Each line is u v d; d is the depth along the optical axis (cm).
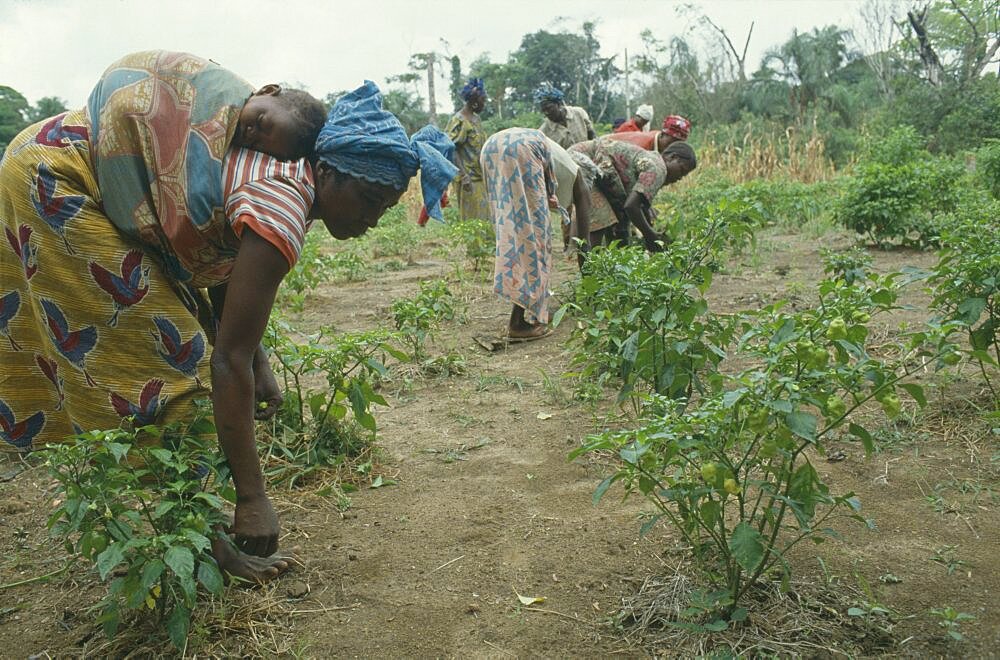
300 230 223
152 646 235
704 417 211
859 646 223
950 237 411
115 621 229
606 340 394
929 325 279
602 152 642
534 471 347
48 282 227
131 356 236
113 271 228
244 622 244
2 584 276
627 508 308
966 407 374
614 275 399
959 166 963
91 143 229
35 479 353
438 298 619
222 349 223
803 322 229
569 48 5131
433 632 241
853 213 875
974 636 225
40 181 223
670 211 1051
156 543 212
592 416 404
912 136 1195
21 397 247
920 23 2958
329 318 670
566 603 252
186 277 249
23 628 251
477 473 349
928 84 2678
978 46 2855
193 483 234
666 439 214
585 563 272
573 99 5181
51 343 233
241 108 228
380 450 370
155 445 241
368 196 238
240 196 219
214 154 223
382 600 257
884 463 332
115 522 221
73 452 219
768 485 224
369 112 238
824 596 244
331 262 870
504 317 635
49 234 225
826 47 4075
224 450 233
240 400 226
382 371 357
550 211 550
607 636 236
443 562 278
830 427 222
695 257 398
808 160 2025
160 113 225
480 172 895
